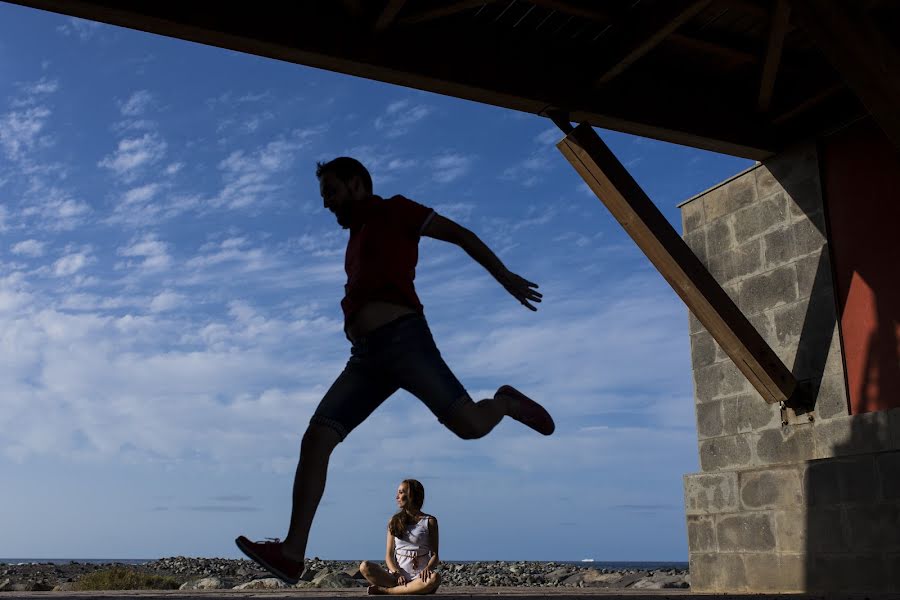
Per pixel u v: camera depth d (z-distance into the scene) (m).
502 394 3.10
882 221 6.19
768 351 6.27
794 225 6.85
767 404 6.79
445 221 2.96
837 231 6.52
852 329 6.29
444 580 14.47
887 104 4.20
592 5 5.66
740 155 7.00
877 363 6.07
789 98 6.78
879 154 6.27
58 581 14.25
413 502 5.51
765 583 6.20
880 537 5.39
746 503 6.47
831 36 4.18
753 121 6.83
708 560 6.76
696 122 6.54
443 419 2.88
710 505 6.82
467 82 5.68
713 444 7.25
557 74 6.03
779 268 6.95
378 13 5.37
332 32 5.29
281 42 5.13
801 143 6.85
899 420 5.66
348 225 3.08
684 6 5.27
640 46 5.68
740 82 6.77
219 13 5.00
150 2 4.83
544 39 6.05
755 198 7.24
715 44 6.03
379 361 2.87
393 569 5.42
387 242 2.91
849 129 6.52
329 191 3.06
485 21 5.84
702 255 7.73
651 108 6.36
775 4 5.57
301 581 11.82
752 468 6.46
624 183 5.95
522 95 5.86
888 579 5.31
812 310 6.61
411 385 2.87
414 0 5.54
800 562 5.94
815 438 6.34
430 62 5.58
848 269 6.39
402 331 2.85
